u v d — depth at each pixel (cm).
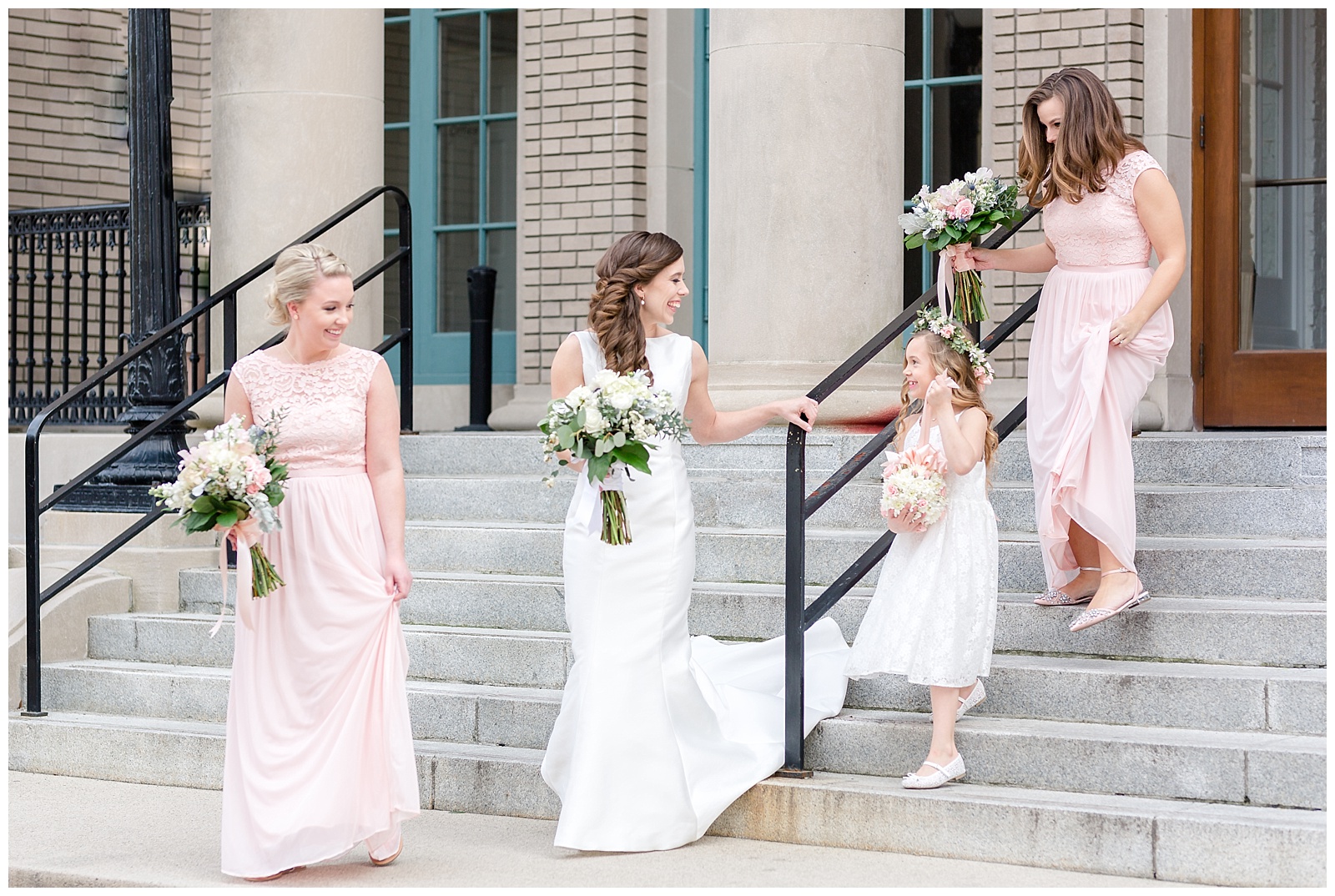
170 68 738
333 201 802
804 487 484
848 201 675
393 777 448
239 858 441
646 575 460
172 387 722
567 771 471
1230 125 771
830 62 673
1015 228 563
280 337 744
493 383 991
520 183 963
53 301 1030
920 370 469
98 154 1119
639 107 930
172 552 689
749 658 537
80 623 666
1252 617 489
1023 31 799
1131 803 438
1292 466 594
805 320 675
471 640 586
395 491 463
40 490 862
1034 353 521
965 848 443
